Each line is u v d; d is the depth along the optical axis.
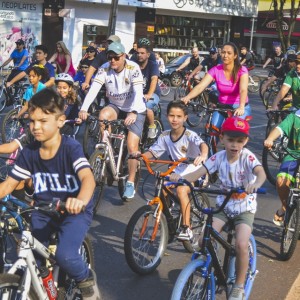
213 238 4.39
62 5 27.23
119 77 7.54
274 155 8.99
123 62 7.52
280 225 6.53
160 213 5.41
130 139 7.38
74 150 3.86
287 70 16.30
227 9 33.09
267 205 8.04
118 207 7.51
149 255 5.50
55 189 3.98
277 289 5.32
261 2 44.38
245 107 7.92
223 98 7.98
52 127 3.80
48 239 4.03
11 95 13.75
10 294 3.47
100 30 28.61
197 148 5.84
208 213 4.27
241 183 4.61
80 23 28.00
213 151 8.09
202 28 33.22
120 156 7.37
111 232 6.59
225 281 4.42
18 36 26.59
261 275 5.62
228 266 4.53
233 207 4.48
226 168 4.64
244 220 4.46
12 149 5.04
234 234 4.56
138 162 7.58
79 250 4.03
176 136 5.89
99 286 5.16
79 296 4.13
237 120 4.58
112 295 5.01
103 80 7.61
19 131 9.97
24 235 3.58
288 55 16.19
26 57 15.41
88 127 9.18
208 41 33.56
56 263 3.85
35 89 9.05
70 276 3.89
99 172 6.92
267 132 10.95
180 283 3.95
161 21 31.69
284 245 6.00
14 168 3.99
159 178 5.39
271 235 6.80
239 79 7.79
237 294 4.27
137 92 7.53
